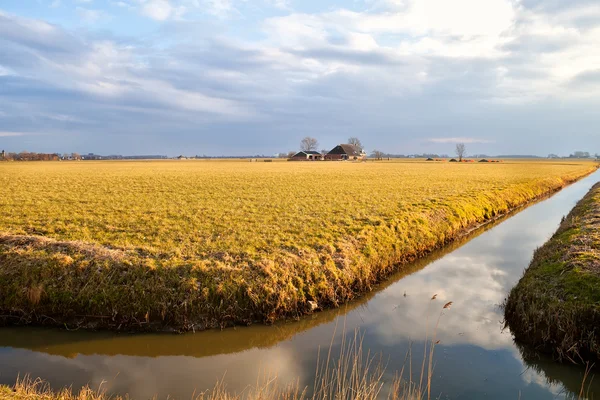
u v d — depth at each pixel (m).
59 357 8.85
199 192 27.25
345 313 11.27
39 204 20.97
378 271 13.98
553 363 8.63
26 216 17.72
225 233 15.24
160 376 8.14
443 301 12.12
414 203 22.88
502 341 9.61
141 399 7.23
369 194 27.05
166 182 34.75
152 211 19.34
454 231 20.09
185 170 57.59
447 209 22.12
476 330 10.18
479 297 12.43
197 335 9.77
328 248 13.73
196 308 10.24
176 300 10.26
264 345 9.56
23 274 10.78
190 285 10.57
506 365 8.59
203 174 46.66
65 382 7.81
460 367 8.46
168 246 13.24
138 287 10.43
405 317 10.98
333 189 30.03
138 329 9.88
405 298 12.38
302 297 11.17
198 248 13.15
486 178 44.03
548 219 26.06
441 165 89.25
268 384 7.75
